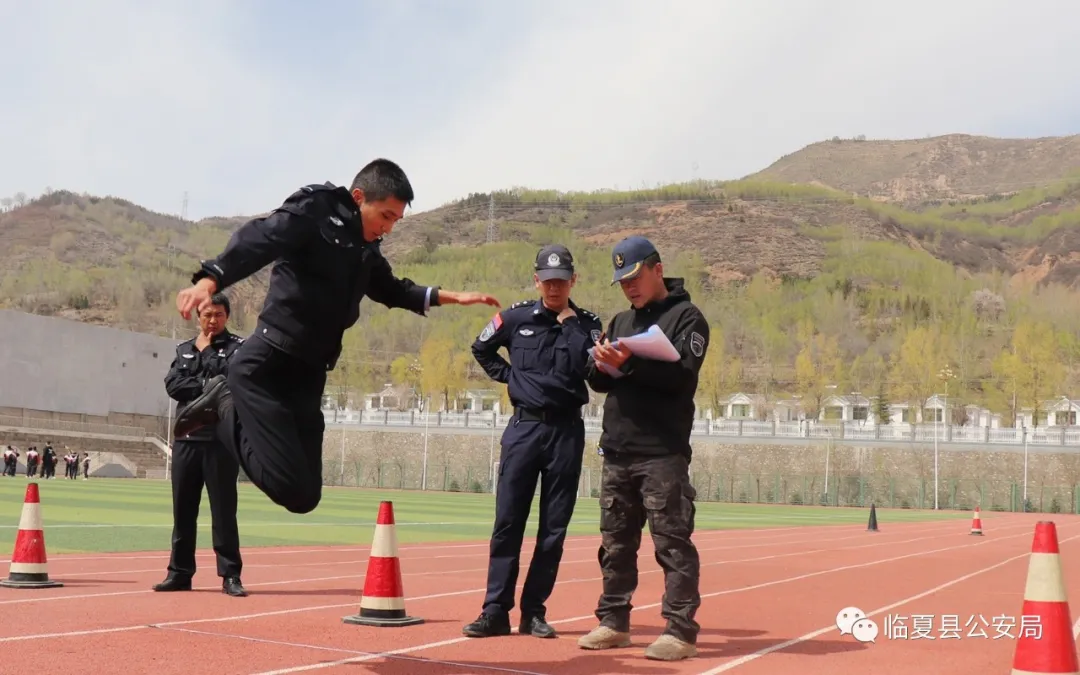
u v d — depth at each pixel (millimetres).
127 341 83438
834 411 117625
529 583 7328
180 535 9266
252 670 5672
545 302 7453
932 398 110812
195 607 8148
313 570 11891
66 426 76125
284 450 5527
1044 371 101250
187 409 5938
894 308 182250
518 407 7402
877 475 78562
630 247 6883
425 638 6945
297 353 5562
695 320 6801
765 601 10094
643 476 6766
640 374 6633
